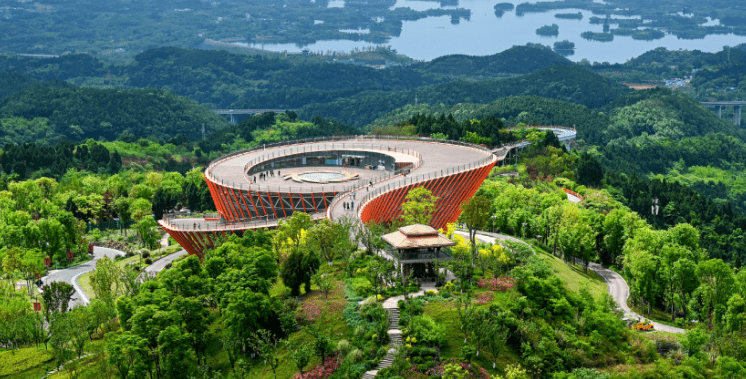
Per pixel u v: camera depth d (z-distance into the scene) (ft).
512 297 449.89
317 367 390.42
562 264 628.28
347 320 422.82
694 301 523.70
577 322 451.53
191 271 465.88
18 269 607.37
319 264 469.57
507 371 386.73
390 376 371.35
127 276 523.29
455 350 400.26
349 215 594.65
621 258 636.89
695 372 416.67
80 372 417.90
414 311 424.87
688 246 606.96
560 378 393.91
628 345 448.24
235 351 408.67
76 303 552.41
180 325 410.72
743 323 468.34
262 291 442.50
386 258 495.82
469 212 555.69
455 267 472.85
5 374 422.82
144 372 390.63
